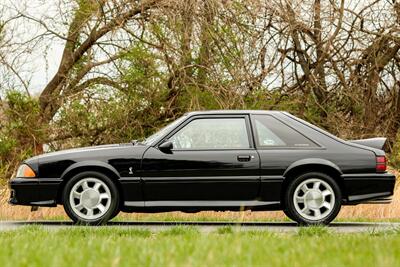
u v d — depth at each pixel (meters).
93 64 22.20
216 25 21.92
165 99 22.34
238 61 22.05
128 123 22.22
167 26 21.75
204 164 12.91
